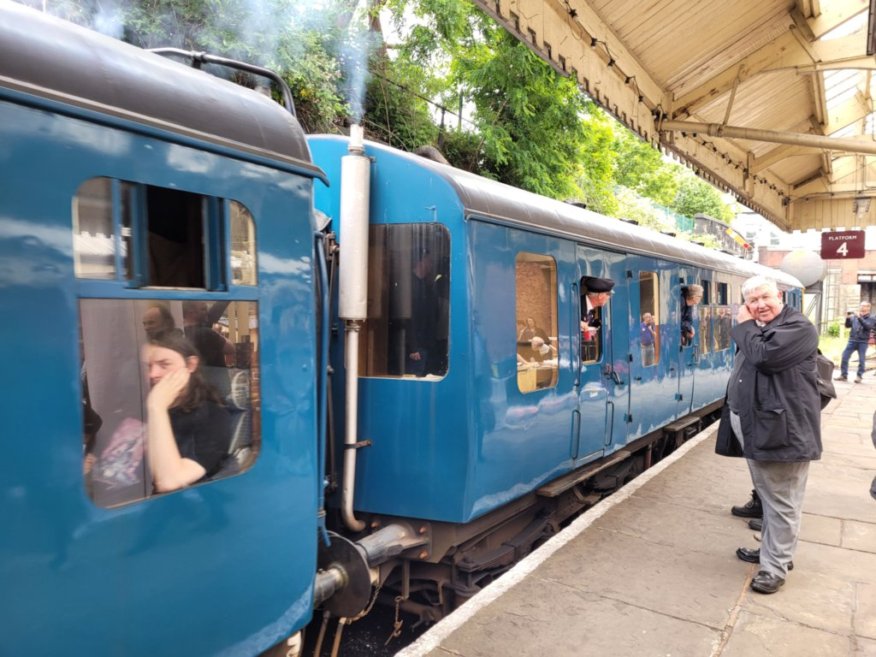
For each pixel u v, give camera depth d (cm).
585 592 407
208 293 241
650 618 377
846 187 1759
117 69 220
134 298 217
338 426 404
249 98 274
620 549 474
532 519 530
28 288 187
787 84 1051
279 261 269
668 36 755
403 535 398
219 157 245
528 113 1169
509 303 438
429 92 1191
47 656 191
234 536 250
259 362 260
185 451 234
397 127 1066
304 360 281
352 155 384
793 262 2050
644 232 734
